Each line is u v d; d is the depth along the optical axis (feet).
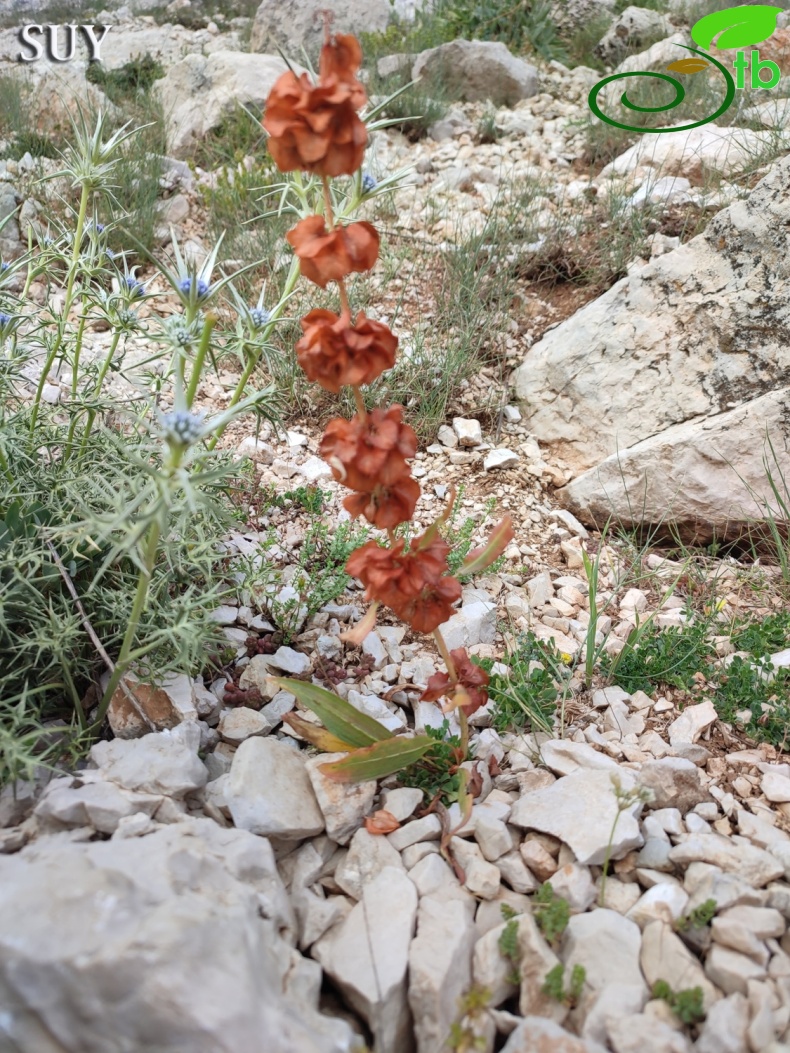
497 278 2.25
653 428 1.82
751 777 1.23
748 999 0.87
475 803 1.14
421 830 1.06
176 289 1.08
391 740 1.06
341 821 1.06
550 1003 0.89
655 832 1.07
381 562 0.99
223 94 3.17
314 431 1.95
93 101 3.05
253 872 0.94
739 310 1.78
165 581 1.20
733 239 1.82
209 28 5.61
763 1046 0.83
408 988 0.88
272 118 0.84
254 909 0.87
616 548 1.77
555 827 1.05
